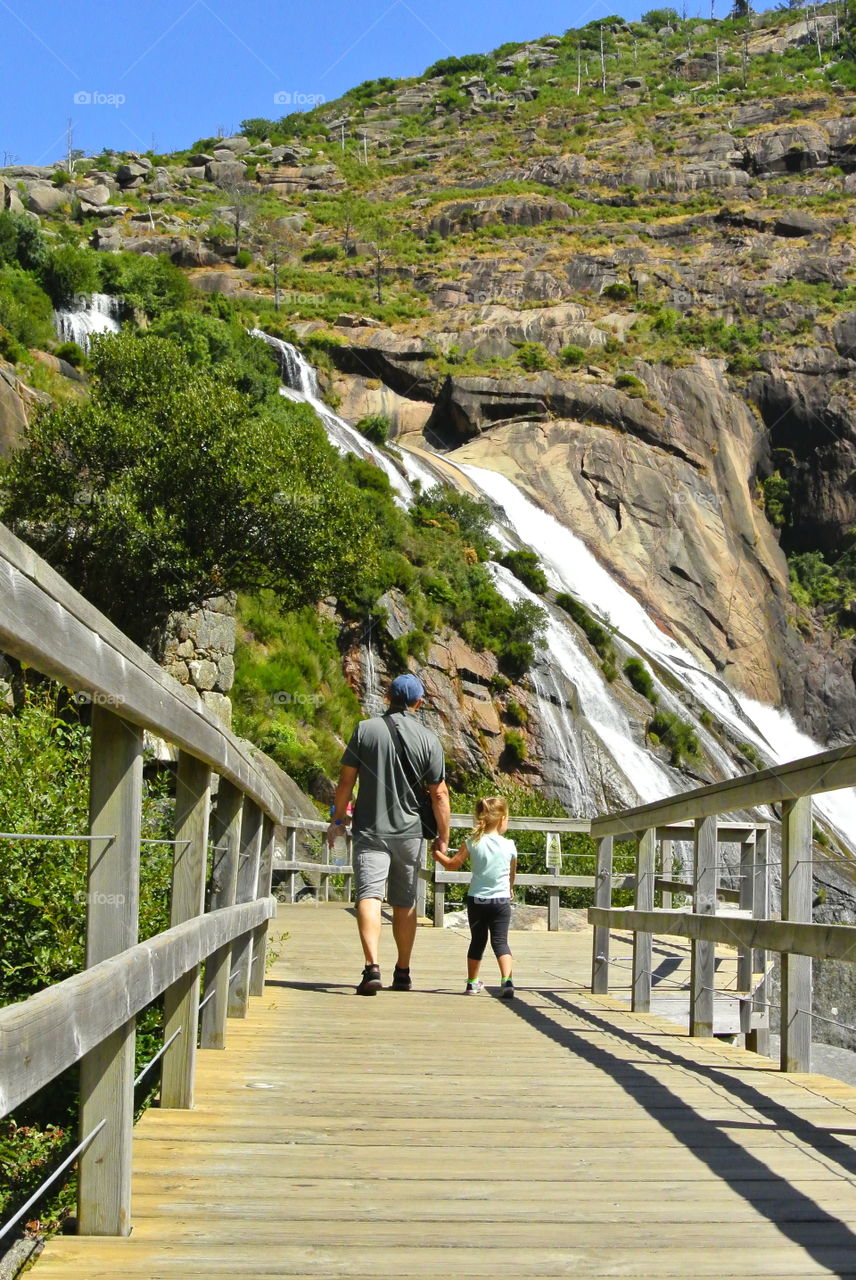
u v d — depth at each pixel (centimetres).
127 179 12581
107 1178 360
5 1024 232
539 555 6619
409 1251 354
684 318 10162
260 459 2927
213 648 2942
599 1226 380
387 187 14762
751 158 13375
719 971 1112
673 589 7538
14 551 235
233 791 620
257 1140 468
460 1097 552
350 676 4281
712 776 5238
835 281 10862
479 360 9100
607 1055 666
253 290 10031
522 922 1611
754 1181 428
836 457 8944
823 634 8331
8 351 4091
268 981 963
